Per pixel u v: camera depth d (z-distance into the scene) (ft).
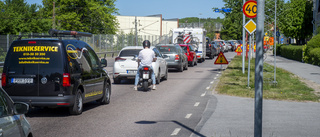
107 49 177.58
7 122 14.90
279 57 156.35
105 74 39.81
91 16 233.35
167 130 27.63
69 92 32.22
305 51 118.42
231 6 91.91
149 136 25.79
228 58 149.69
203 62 125.49
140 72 50.98
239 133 26.58
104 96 39.45
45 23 177.58
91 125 29.35
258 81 17.62
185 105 39.22
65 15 220.43
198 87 55.67
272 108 37.86
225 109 36.83
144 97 45.21
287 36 171.42
